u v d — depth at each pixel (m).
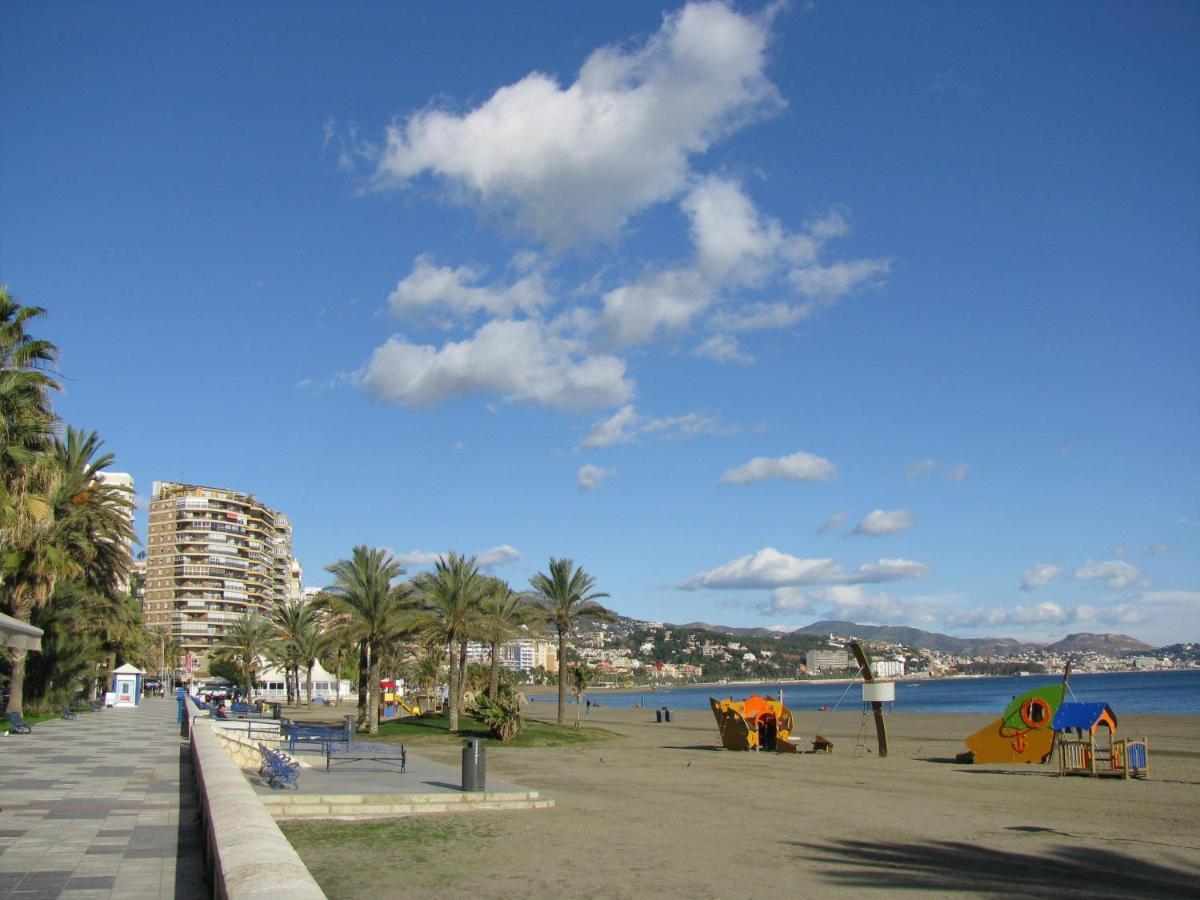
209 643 148.12
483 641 51.88
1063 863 15.41
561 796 24.64
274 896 4.80
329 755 25.30
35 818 12.41
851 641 40.41
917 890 13.19
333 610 50.91
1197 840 17.84
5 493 25.69
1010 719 35.66
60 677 44.84
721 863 15.06
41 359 27.48
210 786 9.96
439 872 13.91
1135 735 50.66
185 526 151.50
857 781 29.55
